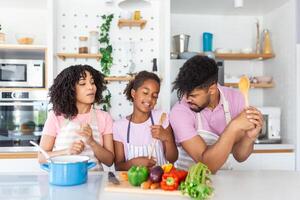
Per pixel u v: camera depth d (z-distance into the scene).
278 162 2.51
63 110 1.50
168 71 2.44
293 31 2.57
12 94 2.37
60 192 0.98
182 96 1.28
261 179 1.15
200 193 0.89
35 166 2.28
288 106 2.65
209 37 2.84
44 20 2.81
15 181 1.11
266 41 2.89
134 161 1.39
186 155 1.45
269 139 2.60
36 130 2.39
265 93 3.09
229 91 1.48
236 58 2.96
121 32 2.76
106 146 1.54
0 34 2.44
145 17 2.77
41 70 2.40
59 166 1.04
